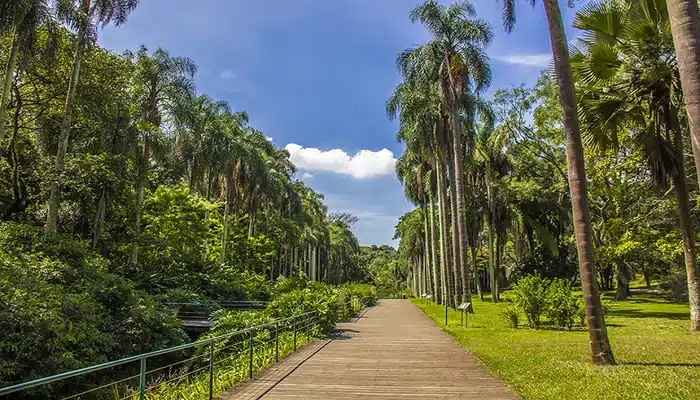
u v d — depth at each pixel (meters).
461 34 26.39
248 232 50.44
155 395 7.49
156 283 25.94
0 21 15.79
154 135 28.30
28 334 10.70
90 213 26.05
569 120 9.94
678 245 21.36
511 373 8.70
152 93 30.72
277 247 58.97
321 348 13.10
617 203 23.97
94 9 21.67
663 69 13.63
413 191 45.06
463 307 18.81
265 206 53.91
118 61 27.00
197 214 34.62
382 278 89.94
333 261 98.31
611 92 14.36
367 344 13.98
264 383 8.38
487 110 29.06
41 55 20.17
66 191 22.45
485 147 36.88
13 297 11.22
